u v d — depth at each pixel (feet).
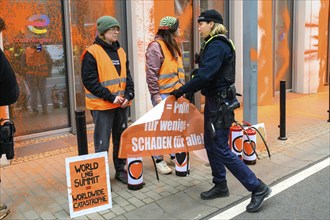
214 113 12.15
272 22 32.35
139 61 22.45
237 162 12.19
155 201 13.14
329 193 13.85
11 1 18.99
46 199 13.51
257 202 12.33
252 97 18.07
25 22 19.61
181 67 15.61
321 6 35.12
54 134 21.34
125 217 12.07
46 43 20.52
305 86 35.40
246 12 17.56
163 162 15.84
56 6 20.54
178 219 11.92
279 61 34.42
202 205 12.84
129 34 22.72
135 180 13.98
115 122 14.39
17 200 13.44
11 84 10.63
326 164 16.98
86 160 12.28
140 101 22.84
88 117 22.54
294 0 34.47
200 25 12.31
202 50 12.33
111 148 19.29
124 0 22.82
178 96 12.61
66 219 12.01
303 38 34.63
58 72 21.20
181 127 13.57
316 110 28.45
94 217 12.10
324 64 36.40
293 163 17.03
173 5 23.68
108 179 12.64
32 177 15.60
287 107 29.60
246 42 17.79
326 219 11.91
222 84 12.10
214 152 12.46
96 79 13.14
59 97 21.42
